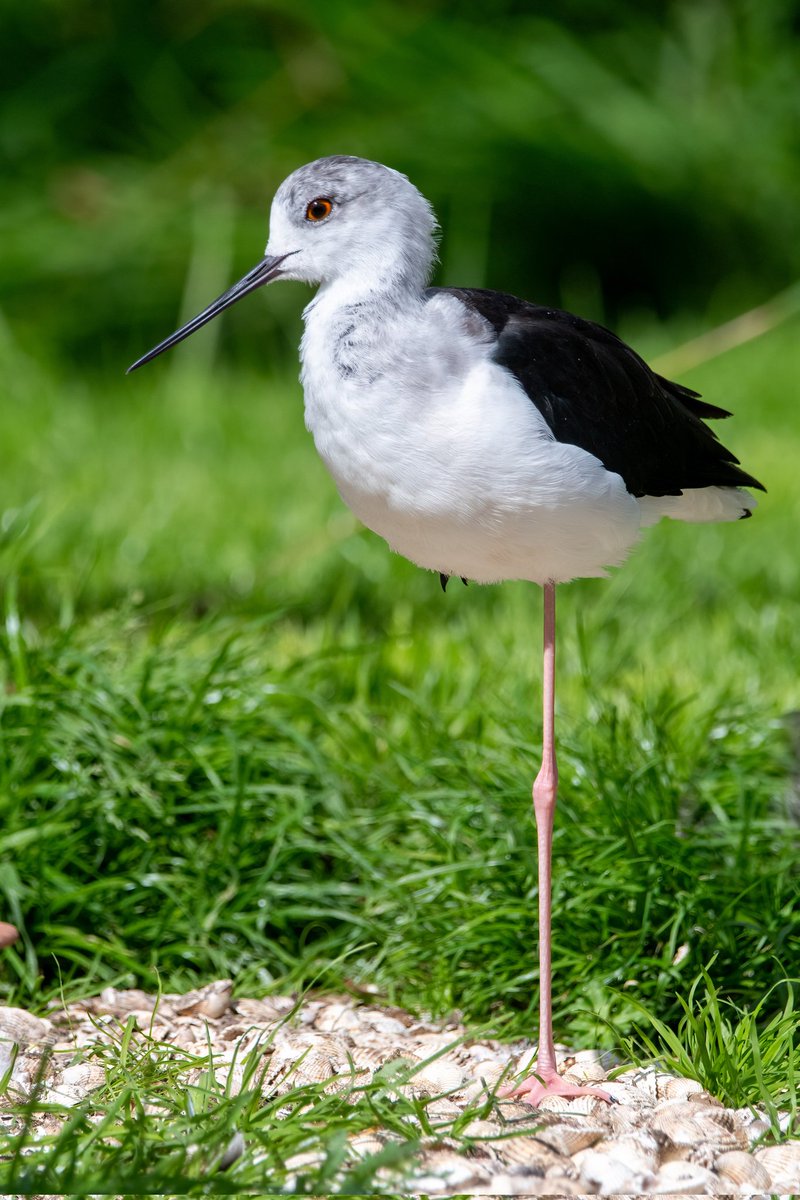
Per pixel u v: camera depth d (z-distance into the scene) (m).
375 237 7.42
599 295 22.95
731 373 19.97
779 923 8.01
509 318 7.46
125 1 23.41
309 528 14.20
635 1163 6.09
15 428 17.70
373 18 22.78
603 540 7.43
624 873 8.12
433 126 22.12
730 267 23.41
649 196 22.78
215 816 8.98
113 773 8.80
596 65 23.09
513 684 10.67
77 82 23.03
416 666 11.09
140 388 20.25
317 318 7.38
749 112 23.72
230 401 19.59
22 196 22.34
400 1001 8.18
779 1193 5.96
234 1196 5.61
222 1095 6.32
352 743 9.82
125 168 22.70
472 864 8.35
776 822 8.75
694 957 7.89
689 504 8.45
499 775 9.21
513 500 7.04
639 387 7.80
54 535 13.57
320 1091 6.44
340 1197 5.71
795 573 13.66
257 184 22.17
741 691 10.82
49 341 21.28
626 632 12.12
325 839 9.10
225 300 7.96
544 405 7.23
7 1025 7.38
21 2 23.50
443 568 7.71
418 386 7.02
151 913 8.61
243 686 9.64
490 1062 7.32
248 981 8.23
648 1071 7.10
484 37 22.91
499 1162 6.09
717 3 24.59
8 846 8.28
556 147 22.16
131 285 21.72
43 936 8.25
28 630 10.08
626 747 9.26
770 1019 7.68
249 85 22.66
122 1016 7.73
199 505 15.10
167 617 11.95
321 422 7.25
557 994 8.01
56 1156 5.52
